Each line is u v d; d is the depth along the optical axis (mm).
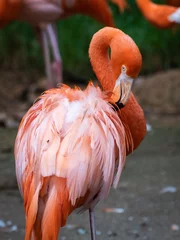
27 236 6176
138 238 8945
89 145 6324
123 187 10938
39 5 14633
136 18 19688
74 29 19594
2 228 9234
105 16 15391
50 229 6145
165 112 16469
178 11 14742
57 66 14930
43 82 18141
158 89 17234
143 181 11219
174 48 19734
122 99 6871
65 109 6566
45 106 6680
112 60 7004
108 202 10273
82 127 6391
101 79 7406
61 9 14961
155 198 10406
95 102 6676
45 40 15109
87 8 15219
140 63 6836
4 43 19453
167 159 12453
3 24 14984
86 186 6301
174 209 9953
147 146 13312
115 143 6609
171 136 14070
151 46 19625
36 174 6281
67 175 6172
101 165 6379
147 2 15117
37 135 6445
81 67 19578
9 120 15219
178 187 10891
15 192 10672
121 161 6590
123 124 7129
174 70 18312
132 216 9719
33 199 6219
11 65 19328
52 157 6199
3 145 13234
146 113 16391
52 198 6191
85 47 19547
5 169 11531
